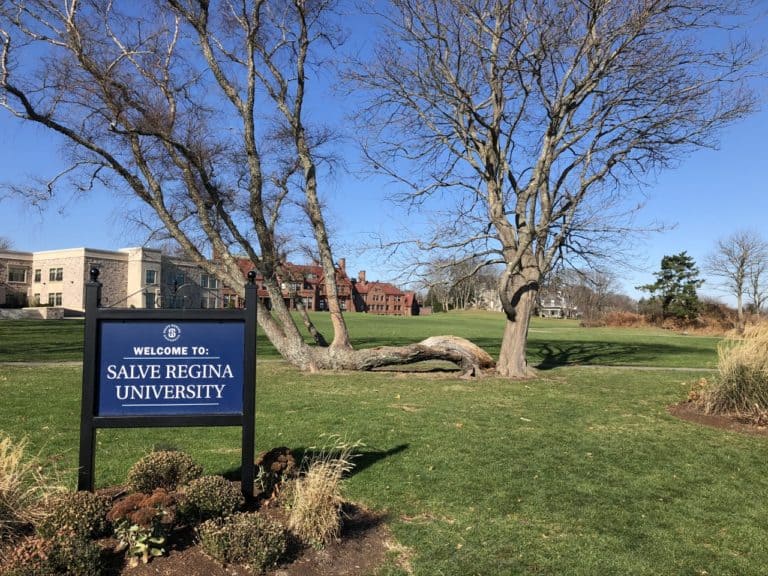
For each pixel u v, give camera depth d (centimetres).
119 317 463
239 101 1623
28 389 1166
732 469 714
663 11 1395
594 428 919
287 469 509
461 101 1586
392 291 11600
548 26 1435
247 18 1627
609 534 505
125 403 463
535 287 1630
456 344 1675
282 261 1861
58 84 1395
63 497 407
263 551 392
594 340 3616
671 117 1529
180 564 392
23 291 6881
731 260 6494
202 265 1612
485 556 453
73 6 1372
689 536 508
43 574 346
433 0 1524
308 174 1722
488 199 1678
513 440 816
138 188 1557
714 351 2825
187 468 483
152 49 1524
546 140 1509
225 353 477
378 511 534
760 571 447
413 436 823
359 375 1547
